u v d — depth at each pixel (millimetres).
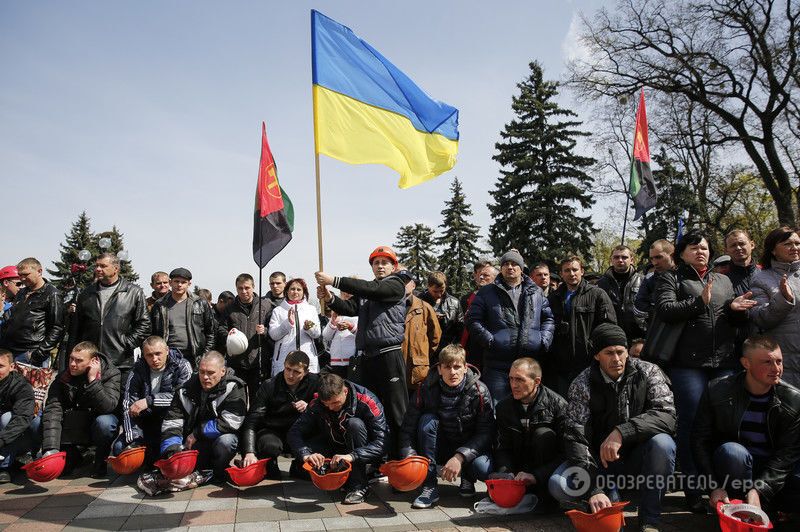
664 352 4496
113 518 4094
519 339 5312
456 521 4078
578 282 5559
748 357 3734
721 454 3750
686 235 4695
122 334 6215
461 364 4562
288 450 5438
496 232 29938
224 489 4887
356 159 5492
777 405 3707
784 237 4488
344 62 5578
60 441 5297
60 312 6434
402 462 4055
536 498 4285
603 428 4062
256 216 6672
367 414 4691
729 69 20719
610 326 4062
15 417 5039
